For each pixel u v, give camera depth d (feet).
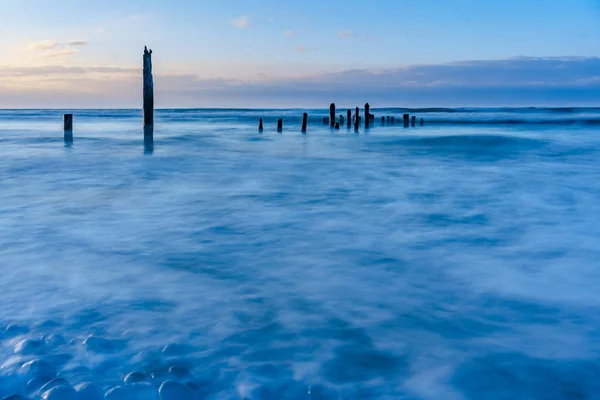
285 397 7.29
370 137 84.23
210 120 187.62
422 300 11.24
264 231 17.81
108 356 8.41
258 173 35.29
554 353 8.71
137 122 159.84
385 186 29.32
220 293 11.52
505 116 202.18
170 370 7.86
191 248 15.44
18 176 32.60
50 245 15.60
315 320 10.05
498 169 38.52
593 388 7.59
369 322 9.98
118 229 17.94
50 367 7.92
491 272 13.28
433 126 128.47
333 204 23.40
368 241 16.51
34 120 176.35
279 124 100.94
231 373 7.91
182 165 40.01
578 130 102.01
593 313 10.52
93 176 32.83
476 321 10.07
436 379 7.82
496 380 7.81
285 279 12.59
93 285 11.93
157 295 11.32
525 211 21.93
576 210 22.18
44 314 10.15
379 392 7.43
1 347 8.70
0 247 15.31
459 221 19.77
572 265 13.92
